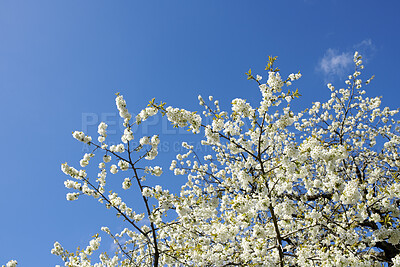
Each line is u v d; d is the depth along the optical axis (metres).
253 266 5.23
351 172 9.68
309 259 5.37
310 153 4.97
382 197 5.57
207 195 6.23
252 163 5.85
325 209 6.97
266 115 5.28
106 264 8.11
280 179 5.29
